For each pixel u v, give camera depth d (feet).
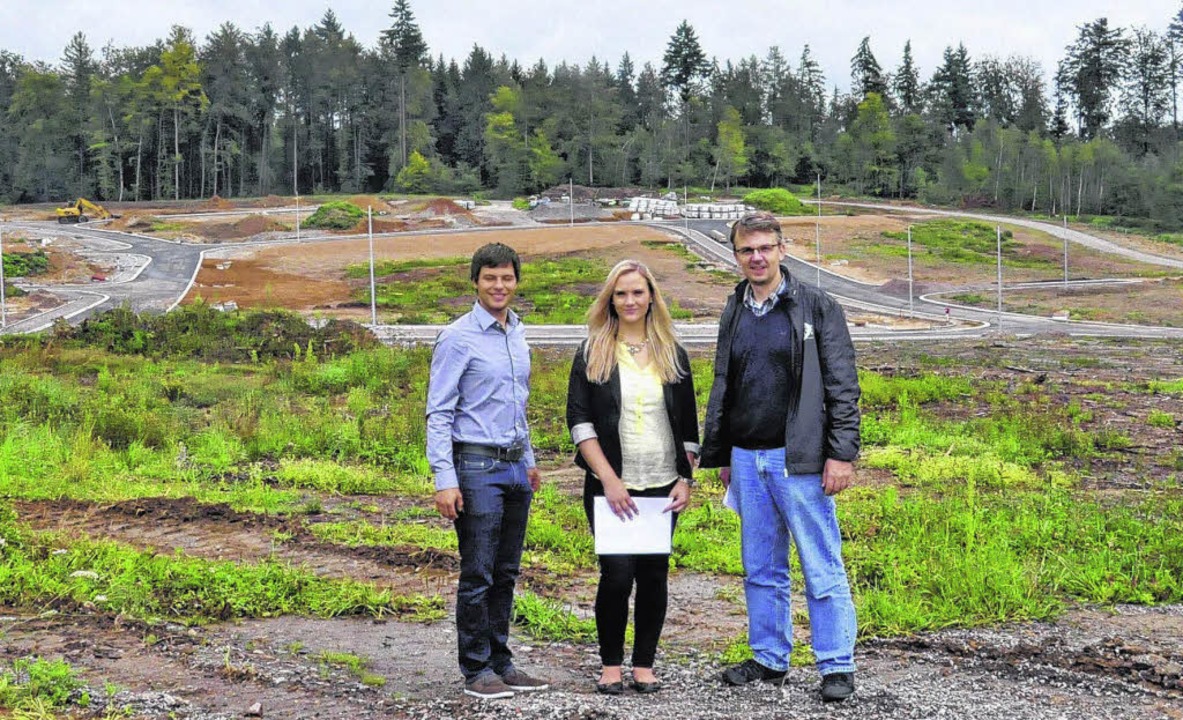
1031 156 503.20
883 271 289.94
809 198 518.78
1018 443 48.80
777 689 15.79
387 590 22.43
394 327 173.68
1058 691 15.62
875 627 19.26
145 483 38.52
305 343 104.27
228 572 23.16
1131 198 469.16
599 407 15.60
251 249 298.76
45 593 21.40
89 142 503.20
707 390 67.21
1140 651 17.56
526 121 552.82
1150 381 84.17
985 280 280.31
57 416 53.01
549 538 28.45
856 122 569.23
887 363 109.09
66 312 188.44
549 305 211.00
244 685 16.15
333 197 454.40
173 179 504.43
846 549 26.18
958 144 538.47
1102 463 45.55
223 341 104.01
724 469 16.60
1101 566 23.58
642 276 15.56
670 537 15.70
